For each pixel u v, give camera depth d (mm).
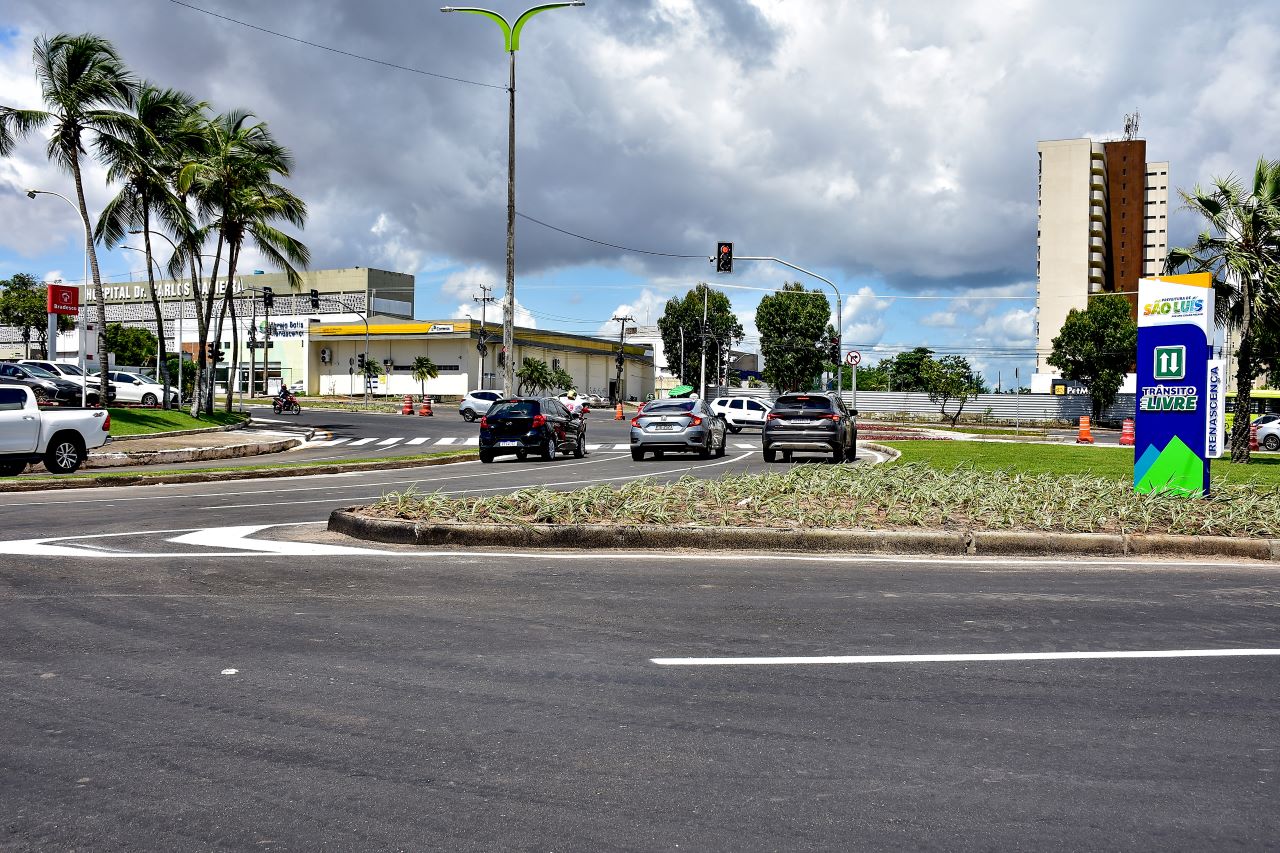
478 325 82125
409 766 3820
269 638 5832
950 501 11320
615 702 4621
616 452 29328
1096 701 4688
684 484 12422
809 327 80250
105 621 6266
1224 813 3439
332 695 4711
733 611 6652
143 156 33125
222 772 3758
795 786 3643
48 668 5176
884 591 7414
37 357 94125
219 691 4770
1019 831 3281
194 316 103125
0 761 3879
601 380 101250
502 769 3791
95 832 3264
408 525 9727
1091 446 30859
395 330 83750
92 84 29938
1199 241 25031
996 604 6945
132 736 4148
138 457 23625
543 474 19766
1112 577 8180
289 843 3182
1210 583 7934
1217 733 4254
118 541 9875
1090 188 94375
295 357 88625
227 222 37469
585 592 7301
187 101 35594
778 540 9539
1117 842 3209
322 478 19250
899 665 5301
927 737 4172
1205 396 11758
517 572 8148
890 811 3430
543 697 4691
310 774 3740
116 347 83375
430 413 54719
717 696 4723
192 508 13219
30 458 19734
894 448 28250
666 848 3145
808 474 13383
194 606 6730
